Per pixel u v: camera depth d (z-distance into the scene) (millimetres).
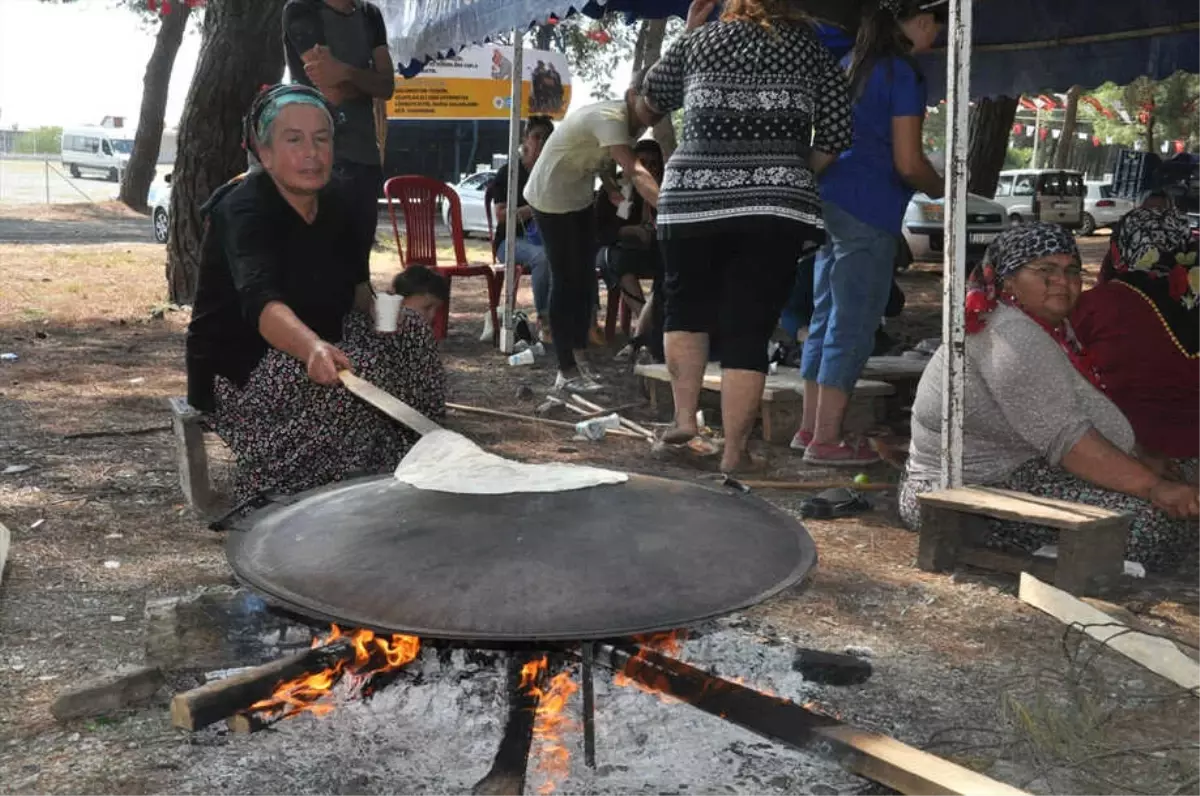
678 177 4125
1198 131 40375
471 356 7516
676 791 2037
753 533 2021
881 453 4566
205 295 3375
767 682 2525
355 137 5812
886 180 4355
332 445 3277
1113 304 3654
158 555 3391
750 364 4266
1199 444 3619
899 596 3148
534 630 1674
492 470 2232
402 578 1806
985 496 3320
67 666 2588
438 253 16922
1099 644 2777
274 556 1958
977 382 3436
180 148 9547
